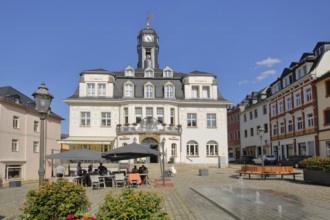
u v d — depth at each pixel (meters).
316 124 38.47
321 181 18.69
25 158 34.91
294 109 44.19
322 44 41.97
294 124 44.41
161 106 42.53
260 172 23.16
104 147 41.91
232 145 71.00
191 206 12.06
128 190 6.48
